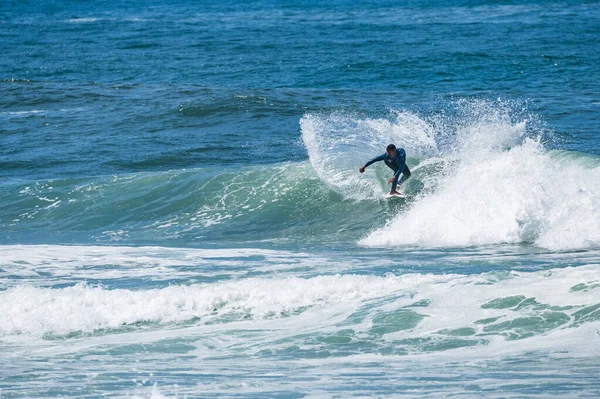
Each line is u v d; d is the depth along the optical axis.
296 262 45.81
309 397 20.81
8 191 71.31
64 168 81.31
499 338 27.64
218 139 92.19
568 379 22.03
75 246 51.84
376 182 65.56
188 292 34.94
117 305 33.78
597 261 43.41
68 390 22.00
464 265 43.44
